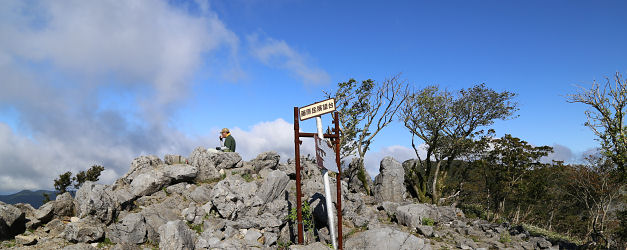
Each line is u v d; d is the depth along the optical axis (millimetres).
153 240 13875
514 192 32500
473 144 31844
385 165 26750
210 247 13391
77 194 15641
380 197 26000
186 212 15617
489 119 32969
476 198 35156
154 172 18781
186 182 18703
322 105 15992
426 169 32812
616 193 32750
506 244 19312
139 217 13953
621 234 28547
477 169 34969
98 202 14062
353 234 17016
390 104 33594
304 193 19000
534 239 20406
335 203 18453
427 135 32875
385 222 20656
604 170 32469
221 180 18797
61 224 13789
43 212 13719
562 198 38156
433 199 31297
